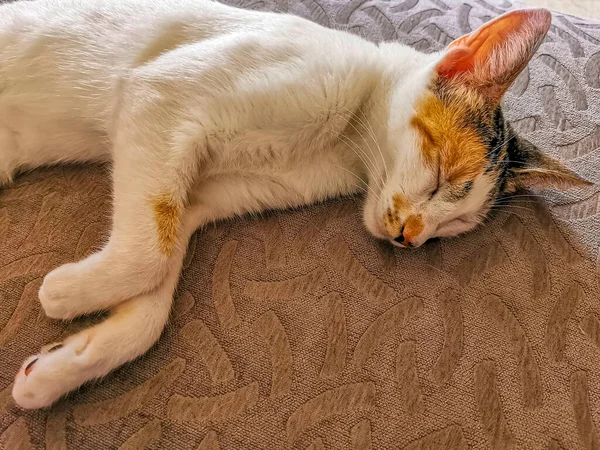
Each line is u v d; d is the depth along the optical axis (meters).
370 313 0.32
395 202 0.33
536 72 0.43
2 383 0.28
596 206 0.37
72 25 0.34
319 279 0.33
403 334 0.32
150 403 0.28
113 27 0.34
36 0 0.35
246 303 0.32
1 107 0.34
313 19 0.44
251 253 0.34
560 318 0.33
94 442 0.27
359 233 0.35
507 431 0.29
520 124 0.41
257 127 0.31
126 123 0.31
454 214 0.33
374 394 0.30
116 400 0.28
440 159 0.32
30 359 0.28
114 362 0.28
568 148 0.40
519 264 0.35
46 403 0.27
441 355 0.31
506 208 0.37
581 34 0.46
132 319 0.29
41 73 0.34
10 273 0.31
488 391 0.30
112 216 0.31
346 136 0.34
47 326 0.30
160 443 0.27
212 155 0.32
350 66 0.32
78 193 0.35
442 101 0.32
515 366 0.31
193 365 0.30
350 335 0.31
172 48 0.33
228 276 0.33
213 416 0.28
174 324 0.31
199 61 0.31
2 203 0.34
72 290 0.29
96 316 0.30
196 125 0.30
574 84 0.43
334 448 0.28
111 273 0.29
